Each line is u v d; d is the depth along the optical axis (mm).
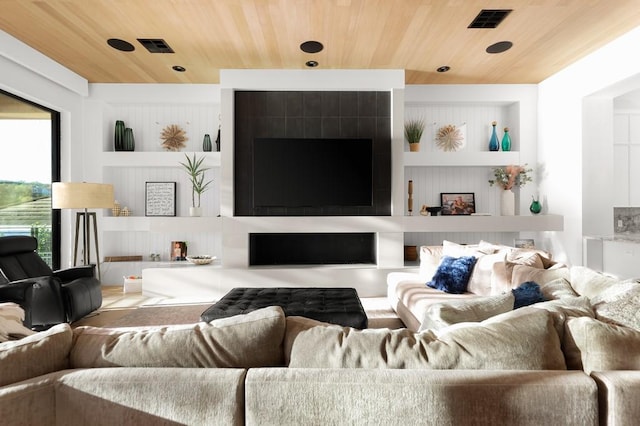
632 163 5168
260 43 3955
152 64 4562
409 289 3422
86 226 4906
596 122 4410
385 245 4867
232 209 4879
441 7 3209
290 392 1043
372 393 1030
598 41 3908
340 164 4922
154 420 1048
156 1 3117
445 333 1199
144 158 5258
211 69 4754
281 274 4801
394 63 4547
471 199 5504
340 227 4820
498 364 1110
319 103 4965
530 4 3158
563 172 4727
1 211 4027
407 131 5352
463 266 3359
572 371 1089
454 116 5523
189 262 5352
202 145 5527
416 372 1069
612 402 1007
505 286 2781
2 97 4012
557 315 1253
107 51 4164
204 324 1247
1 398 979
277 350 1197
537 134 5242
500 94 5258
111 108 5484
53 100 4574
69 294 3336
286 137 4961
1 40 3684
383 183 5016
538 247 5289
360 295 4809
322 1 3109
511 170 5023
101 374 1079
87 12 3303
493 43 3949
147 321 3756
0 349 1078
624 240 3980
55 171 4840
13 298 3133
